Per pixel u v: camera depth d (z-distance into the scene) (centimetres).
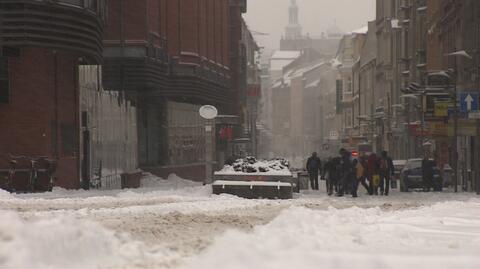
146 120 16500
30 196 7638
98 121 11806
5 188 9056
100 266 2352
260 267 2027
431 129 14225
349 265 2055
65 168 10362
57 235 2408
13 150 9356
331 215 4350
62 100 10375
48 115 9900
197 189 9250
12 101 9369
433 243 3200
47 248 2308
